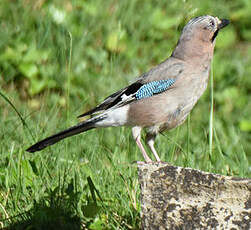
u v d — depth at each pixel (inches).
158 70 392.8
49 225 332.5
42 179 378.0
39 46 586.9
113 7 667.4
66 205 348.2
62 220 335.3
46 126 465.7
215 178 292.5
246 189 286.7
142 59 615.5
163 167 303.6
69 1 661.3
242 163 420.8
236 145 494.6
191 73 391.9
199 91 398.3
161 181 304.2
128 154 439.5
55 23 616.7
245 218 287.7
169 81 388.2
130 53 616.7
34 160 393.7
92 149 433.4
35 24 617.9
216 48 649.6
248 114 565.3
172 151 414.3
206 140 442.3
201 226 296.7
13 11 627.8
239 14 681.6
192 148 467.5
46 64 573.9
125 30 644.1
